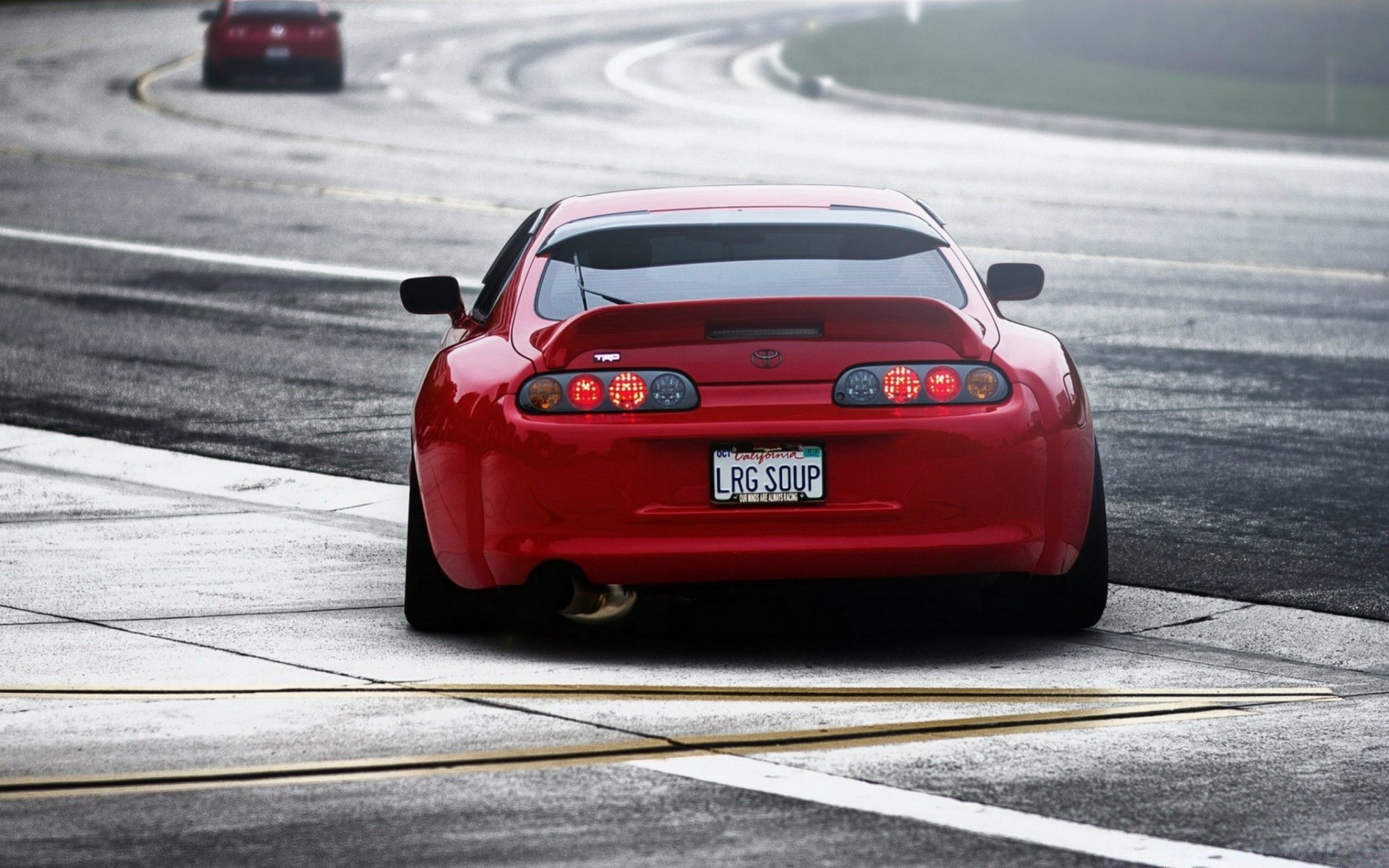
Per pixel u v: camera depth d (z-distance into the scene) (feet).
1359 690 66.54
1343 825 51.13
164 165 280.10
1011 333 71.72
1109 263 196.95
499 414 68.23
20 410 131.13
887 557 67.21
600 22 625.00
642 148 306.35
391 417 128.57
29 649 72.08
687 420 66.85
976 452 67.31
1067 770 56.18
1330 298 175.73
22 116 346.13
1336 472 107.45
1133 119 346.54
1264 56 436.35
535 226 81.35
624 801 53.16
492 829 50.85
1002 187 259.80
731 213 77.20
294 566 88.17
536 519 67.56
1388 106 378.73
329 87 412.36
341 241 212.84
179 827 51.21
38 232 219.20
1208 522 96.02
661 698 64.95
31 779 55.57
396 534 96.02
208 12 421.59
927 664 70.49
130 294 180.75
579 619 78.28
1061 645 73.67
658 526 67.05
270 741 59.31
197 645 72.79
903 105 381.81
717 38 569.64
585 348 68.03
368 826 51.21
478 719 61.98
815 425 66.64
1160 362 144.77
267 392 137.49
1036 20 498.28
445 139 319.06
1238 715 62.64
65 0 636.48
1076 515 69.87
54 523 98.22
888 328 68.08
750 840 49.85
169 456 116.78
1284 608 79.36
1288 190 261.03
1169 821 51.39
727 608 80.23
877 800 53.21
